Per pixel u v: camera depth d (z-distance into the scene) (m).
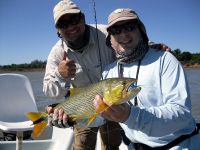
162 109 0.77
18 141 1.29
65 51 1.20
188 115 0.79
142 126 0.74
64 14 1.13
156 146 0.87
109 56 1.21
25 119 1.58
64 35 1.16
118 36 0.92
